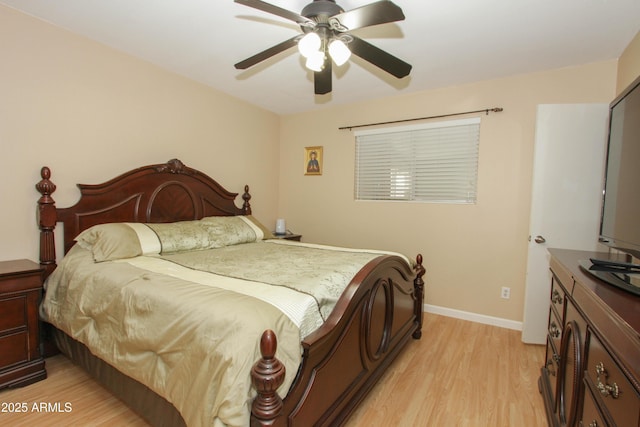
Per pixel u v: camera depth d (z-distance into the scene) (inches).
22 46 82.7
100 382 71.5
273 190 169.2
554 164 99.0
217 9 78.7
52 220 86.7
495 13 76.4
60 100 90.1
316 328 55.7
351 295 63.7
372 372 76.3
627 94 57.1
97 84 97.7
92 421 65.4
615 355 34.3
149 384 54.8
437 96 128.1
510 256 117.1
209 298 54.1
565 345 55.5
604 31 83.6
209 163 134.1
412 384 81.7
